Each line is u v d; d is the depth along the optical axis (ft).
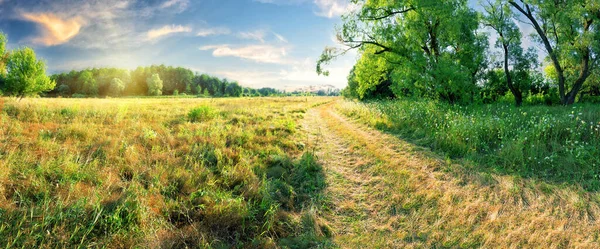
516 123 30.94
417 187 18.97
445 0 55.47
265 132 36.37
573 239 12.32
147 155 21.94
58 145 21.58
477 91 63.87
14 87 72.95
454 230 13.71
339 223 15.31
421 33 58.34
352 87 134.41
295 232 13.98
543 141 24.53
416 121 39.45
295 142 32.24
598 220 13.53
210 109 51.42
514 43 69.15
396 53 60.49
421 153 26.35
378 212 16.37
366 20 61.77
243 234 13.34
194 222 13.32
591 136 24.76
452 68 53.98
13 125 26.99
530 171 20.40
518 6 65.36
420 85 59.72
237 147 26.63
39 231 11.18
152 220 13.08
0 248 10.00
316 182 20.79
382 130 39.19
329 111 79.61
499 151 24.02
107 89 344.08
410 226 14.46
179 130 33.65
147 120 40.68
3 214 11.58
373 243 13.17
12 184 14.24
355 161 26.13
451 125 31.81
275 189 18.16
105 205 13.41
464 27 60.64
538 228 13.30
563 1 61.16
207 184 17.37
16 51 73.87
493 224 13.94
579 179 18.13
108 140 24.23
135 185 15.57
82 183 15.43
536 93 80.43
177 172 18.71
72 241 11.06
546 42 64.90
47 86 79.61
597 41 57.88
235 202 15.02
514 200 16.20
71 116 37.06
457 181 19.36
